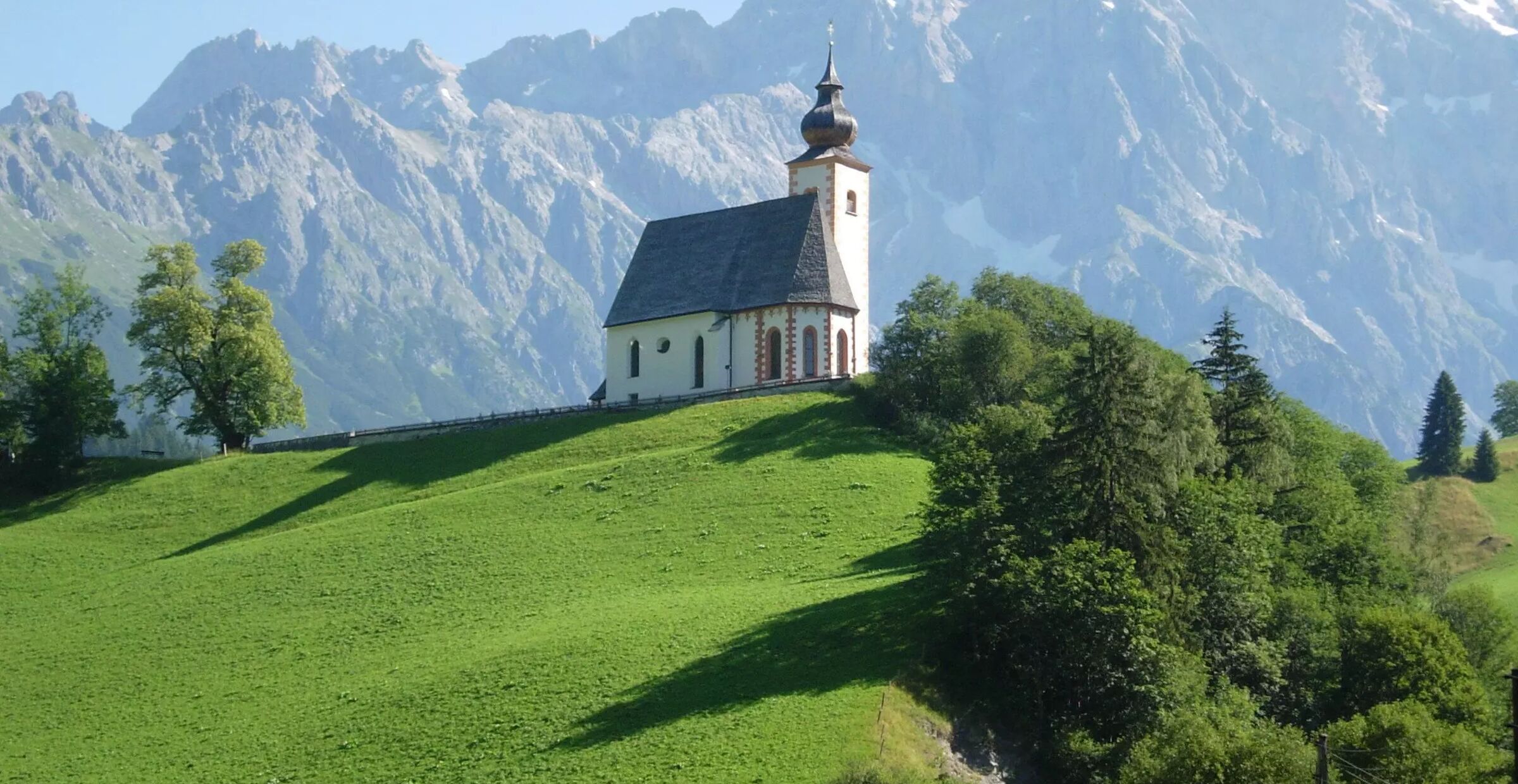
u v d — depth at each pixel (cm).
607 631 10162
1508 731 9300
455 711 9412
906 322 15162
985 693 8850
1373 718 8331
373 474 15188
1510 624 11531
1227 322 12000
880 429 14438
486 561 12262
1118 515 9388
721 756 8194
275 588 12400
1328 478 12306
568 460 14650
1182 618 9194
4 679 11444
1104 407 9562
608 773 8244
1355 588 10794
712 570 11394
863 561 11100
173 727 10238
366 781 8806
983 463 9825
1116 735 8606
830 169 17662
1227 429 11406
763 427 14612
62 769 9819
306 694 10344
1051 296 16562
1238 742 7588
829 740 8169
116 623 12238
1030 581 8894
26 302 17412
